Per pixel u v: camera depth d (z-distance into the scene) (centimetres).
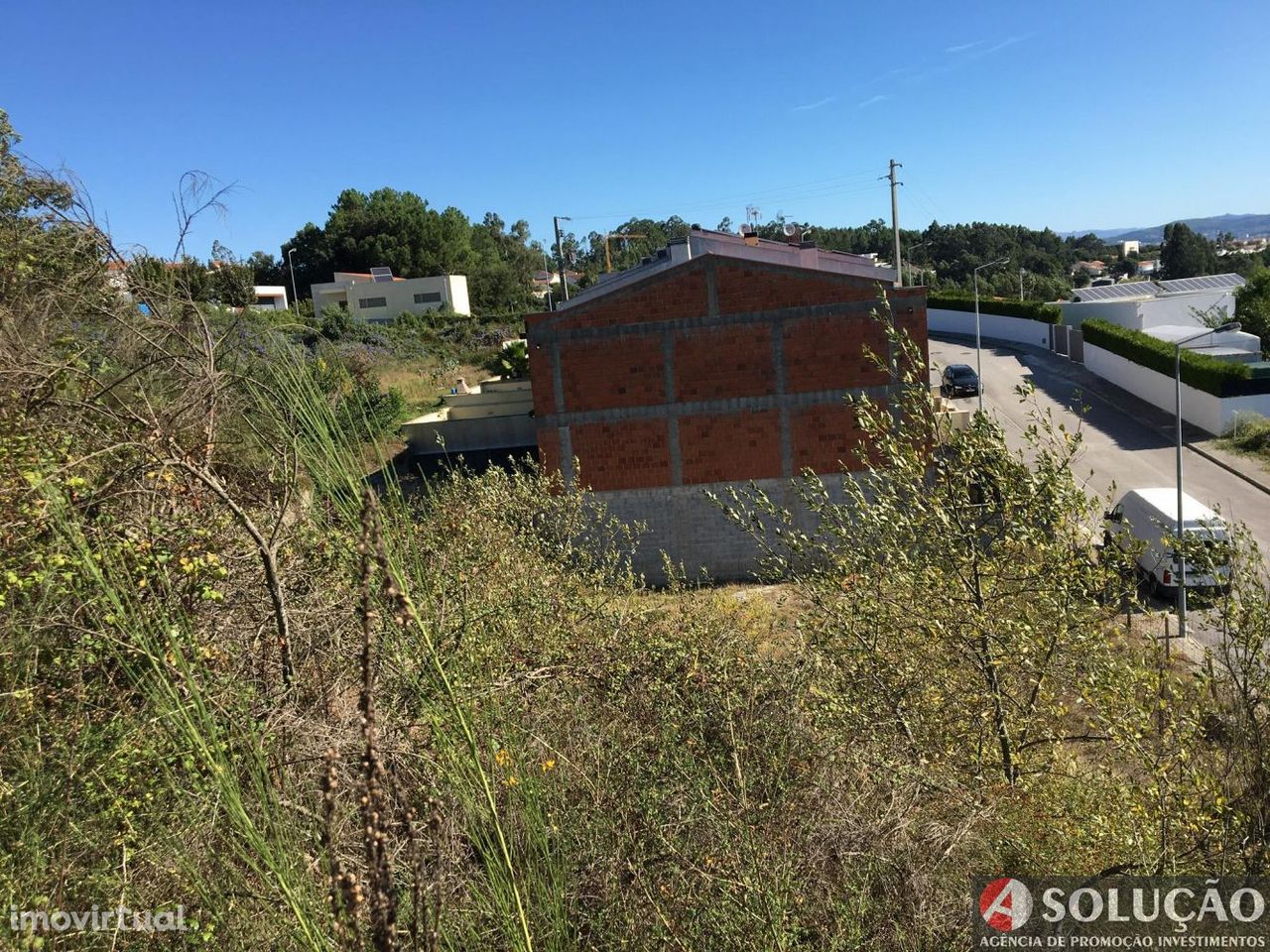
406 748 339
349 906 259
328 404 370
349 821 328
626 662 586
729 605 762
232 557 410
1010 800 462
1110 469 2181
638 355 1602
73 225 429
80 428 381
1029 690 555
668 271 1566
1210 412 2388
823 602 596
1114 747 519
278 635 392
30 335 405
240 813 263
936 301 4891
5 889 285
